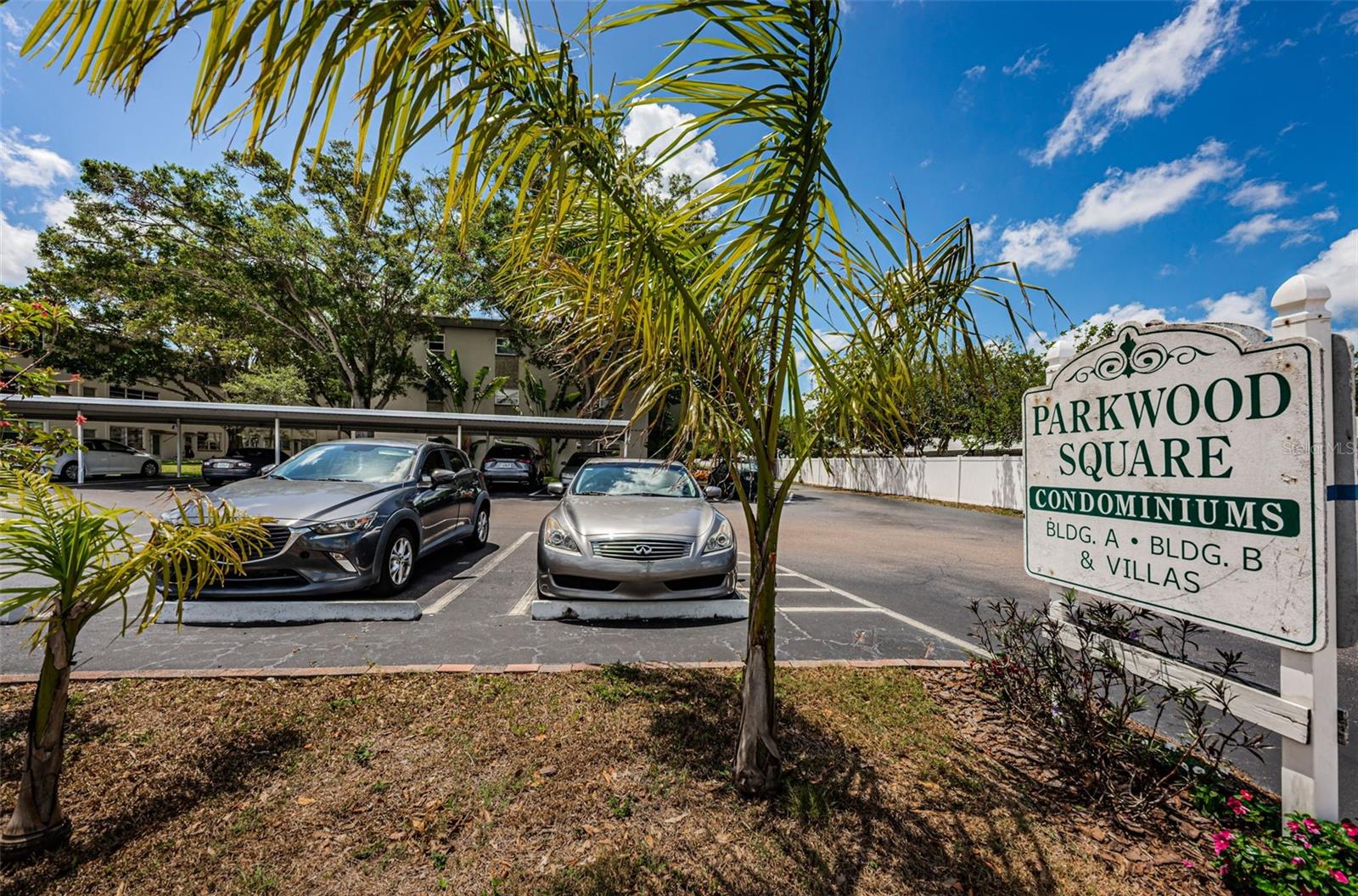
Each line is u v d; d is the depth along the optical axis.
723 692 3.35
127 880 1.82
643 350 2.35
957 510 15.73
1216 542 2.29
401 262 19.39
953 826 2.21
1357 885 1.74
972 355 2.41
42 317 2.87
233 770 2.42
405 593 5.54
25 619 1.87
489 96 1.48
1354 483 2.05
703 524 5.09
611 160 1.82
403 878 1.86
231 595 4.51
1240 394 2.21
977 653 4.27
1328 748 2.03
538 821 2.15
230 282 19.42
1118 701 3.51
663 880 1.88
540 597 5.18
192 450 33.84
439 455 7.14
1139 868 2.02
